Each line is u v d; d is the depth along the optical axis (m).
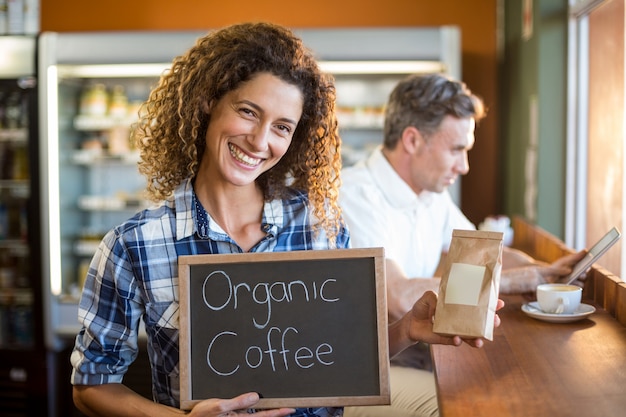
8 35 4.50
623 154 3.25
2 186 4.69
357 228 2.71
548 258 3.29
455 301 1.58
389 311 2.53
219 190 1.65
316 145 1.71
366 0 5.03
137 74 4.64
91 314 1.64
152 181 1.75
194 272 1.60
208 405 1.52
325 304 1.59
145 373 4.39
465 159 2.79
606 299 2.29
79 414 4.68
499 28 5.02
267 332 1.58
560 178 4.00
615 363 1.74
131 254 1.61
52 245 4.50
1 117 4.67
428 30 4.31
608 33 3.46
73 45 4.41
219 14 5.11
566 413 1.43
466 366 1.74
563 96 3.98
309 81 1.62
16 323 4.79
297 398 1.56
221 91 1.56
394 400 2.53
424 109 2.71
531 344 1.92
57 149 4.49
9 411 4.61
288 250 1.68
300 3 5.06
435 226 3.02
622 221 3.27
